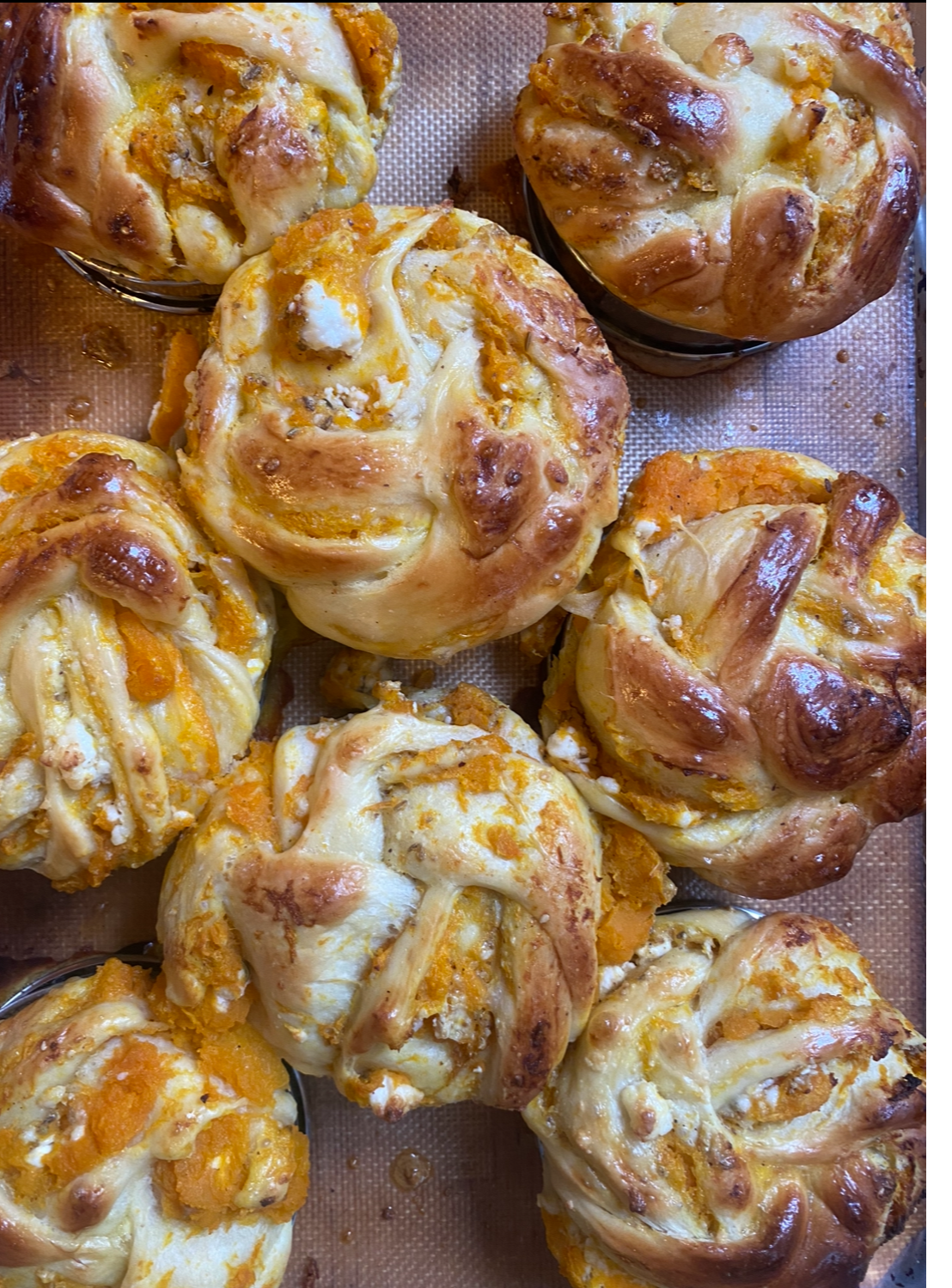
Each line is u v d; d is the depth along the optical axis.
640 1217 0.24
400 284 0.24
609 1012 0.25
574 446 0.24
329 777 0.24
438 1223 0.28
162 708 0.23
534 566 0.23
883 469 0.30
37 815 0.23
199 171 0.24
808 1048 0.24
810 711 0.24
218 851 0.23
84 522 0.22
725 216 0.25
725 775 0.24
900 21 0.27
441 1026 0.23
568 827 0.24
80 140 0.23
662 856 0.26
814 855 0.25
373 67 0.25
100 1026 0.24
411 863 0.23
